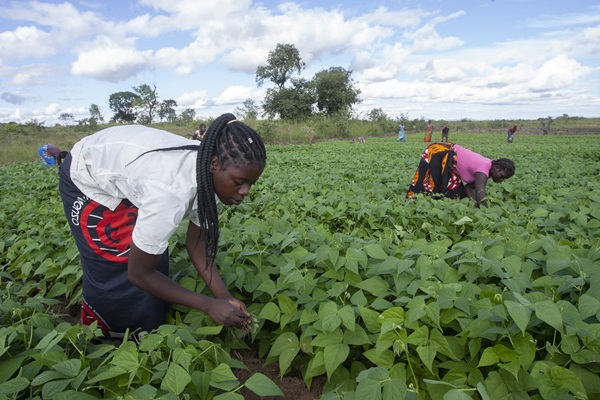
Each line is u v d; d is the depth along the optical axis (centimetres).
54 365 223
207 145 228
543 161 1434
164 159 238
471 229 521
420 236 504
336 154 1881
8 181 1073
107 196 273
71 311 393
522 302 227
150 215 229
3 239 543
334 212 567
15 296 380
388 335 250
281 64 5044
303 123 4394
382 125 5419
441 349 244
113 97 8519
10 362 234
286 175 1047
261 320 313
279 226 444
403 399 203
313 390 281
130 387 235
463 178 705
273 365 305
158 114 4903
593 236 436
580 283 270
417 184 745
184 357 231
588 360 222
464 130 6469
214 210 245
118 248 284
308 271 333
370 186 906
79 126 4447
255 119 3878
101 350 249
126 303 293
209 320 305
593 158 1645
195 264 290
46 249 460
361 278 331
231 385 229
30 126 3928
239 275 329
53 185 958
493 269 297
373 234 507
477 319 247
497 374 232
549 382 217
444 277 307
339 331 269
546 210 544
